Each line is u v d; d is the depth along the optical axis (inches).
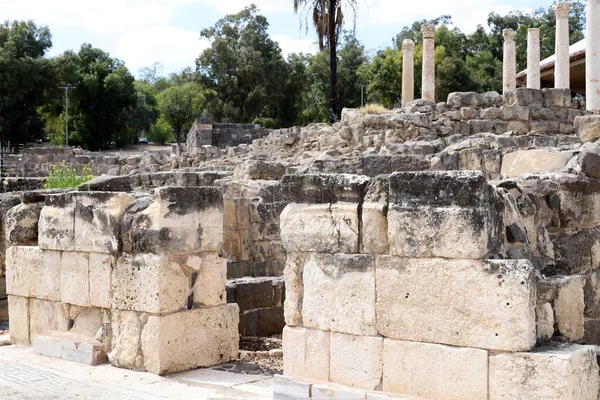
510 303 180.5
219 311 288.2
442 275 192.4
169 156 1550.2
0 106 2375.7
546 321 195.9
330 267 215.5
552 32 2699.3
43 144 2608.3
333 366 215.0
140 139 3361.2
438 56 2432.3
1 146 2185.0
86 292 293.0
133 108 2800.2
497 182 246.2
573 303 213.2
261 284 370.3
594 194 256.2
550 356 174.2
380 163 640.4
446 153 546.6
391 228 202.1
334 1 1306.6
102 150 2672.2
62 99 2637.8
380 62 2615.7
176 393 240.5
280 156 1098.7
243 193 540.4
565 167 293.6
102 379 260.7
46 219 308.2
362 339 208.5
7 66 2373.3
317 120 2947.8
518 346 179.3
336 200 216.4
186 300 276.8
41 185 845.2
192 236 276.8
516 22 2901.1
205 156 1390.3
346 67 2876.5
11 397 236.5
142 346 271.6
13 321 327.6
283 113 2842.0
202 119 1684.3
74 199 296.7
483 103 922.7
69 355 291.4
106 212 281.9
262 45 2780.5
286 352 225.6
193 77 2829.7
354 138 944.3
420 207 196.7
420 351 196.7
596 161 270.1
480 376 185.2
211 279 285.9
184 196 274.8
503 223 199.6
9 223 328.8
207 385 251.3
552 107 917.2
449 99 923.4
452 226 189.9
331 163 684.1
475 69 2652.6
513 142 627.8
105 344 286.4
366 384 207.6
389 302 203.2
